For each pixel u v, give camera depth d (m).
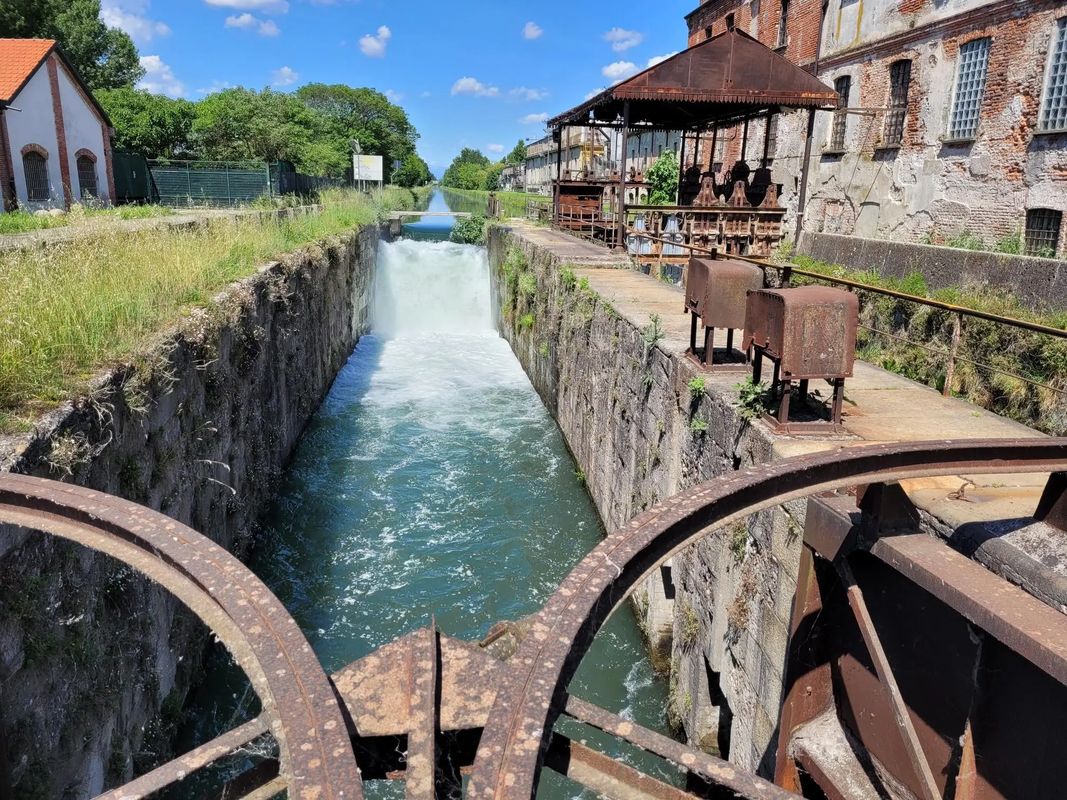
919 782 3.43
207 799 2.16
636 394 8.97
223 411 8.45
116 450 5.57
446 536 10.55
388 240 31.67
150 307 7.54
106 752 5.07
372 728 1.89
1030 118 14.04
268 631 2.09
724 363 7.13
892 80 18.20
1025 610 2.89
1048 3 13.53
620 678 7.89
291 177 32.41
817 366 5.29
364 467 12.80
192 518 7.29
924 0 16.77
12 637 3.98
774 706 4.98
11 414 4.75
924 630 3.76
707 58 15.48
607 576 2.31
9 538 3.94
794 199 22.50
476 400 16.59
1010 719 3.28
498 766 1.62
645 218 17.81
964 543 3.76
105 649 5.12
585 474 11.95
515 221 27.47
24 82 21.30
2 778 3.63
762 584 5.20
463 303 26.00
